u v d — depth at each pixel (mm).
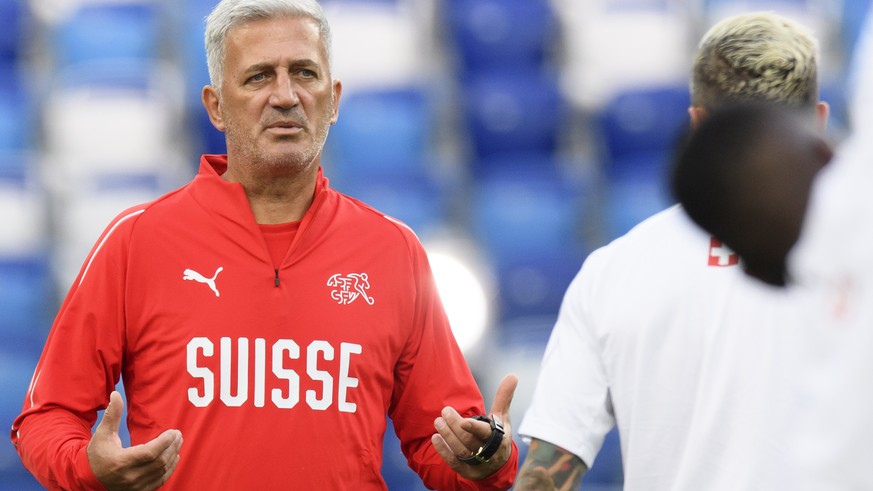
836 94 28094
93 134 27750
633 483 9391
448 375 10594
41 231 26062
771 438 8875
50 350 9953
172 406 9766
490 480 10062
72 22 30672
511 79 30047
